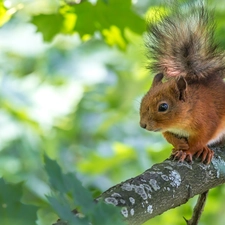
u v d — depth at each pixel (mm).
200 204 9047
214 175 8938
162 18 11078
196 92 10484
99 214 4977
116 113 20438
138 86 20469
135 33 13578
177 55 10898
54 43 22250
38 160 17297
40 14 13289
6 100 17922
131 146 15406
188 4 11125
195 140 10273
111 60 21969
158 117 10453
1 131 17594
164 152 15359
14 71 21484
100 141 18906
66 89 20828
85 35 13633
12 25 21906
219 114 10500
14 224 4691
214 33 11164
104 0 10648
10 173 16281
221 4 15203
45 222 10539
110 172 17516
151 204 7523
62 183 4914
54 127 19672
